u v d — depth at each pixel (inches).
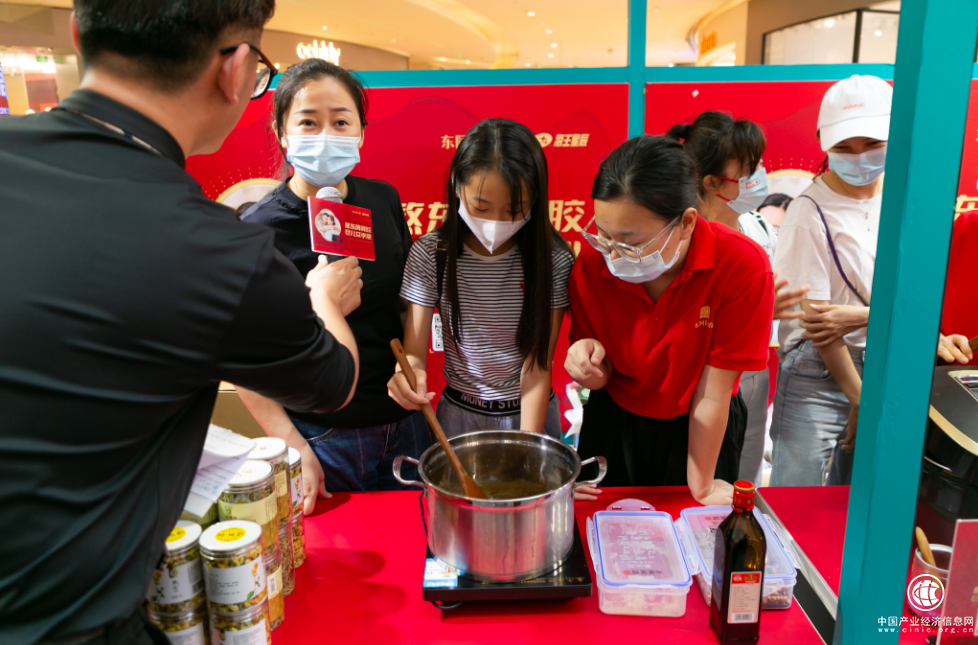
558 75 78.6
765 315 50.0
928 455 31.1
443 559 40.2
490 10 343.0
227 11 26.7
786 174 82.0
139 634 27.8
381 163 81.7
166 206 25.2
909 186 27.9
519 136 51.5
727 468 63.2
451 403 64.0
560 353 92.8
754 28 293.9
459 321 59.7
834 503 47.4
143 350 24.4
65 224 23.7
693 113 79.8
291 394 30.1
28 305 22.9
